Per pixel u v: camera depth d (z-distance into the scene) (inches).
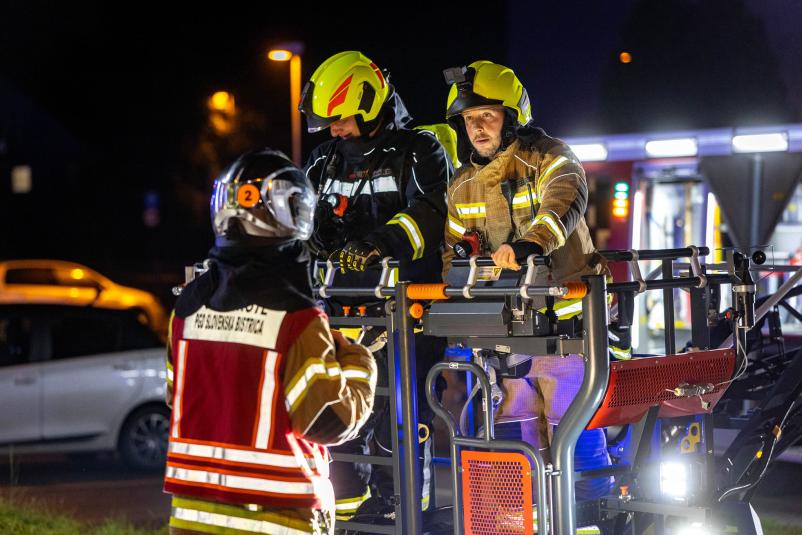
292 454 274.5
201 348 284.4
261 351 275.1
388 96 433.7
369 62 429.7
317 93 421.1
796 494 675.4
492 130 385.1
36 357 858.8
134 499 757.3
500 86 380.5
